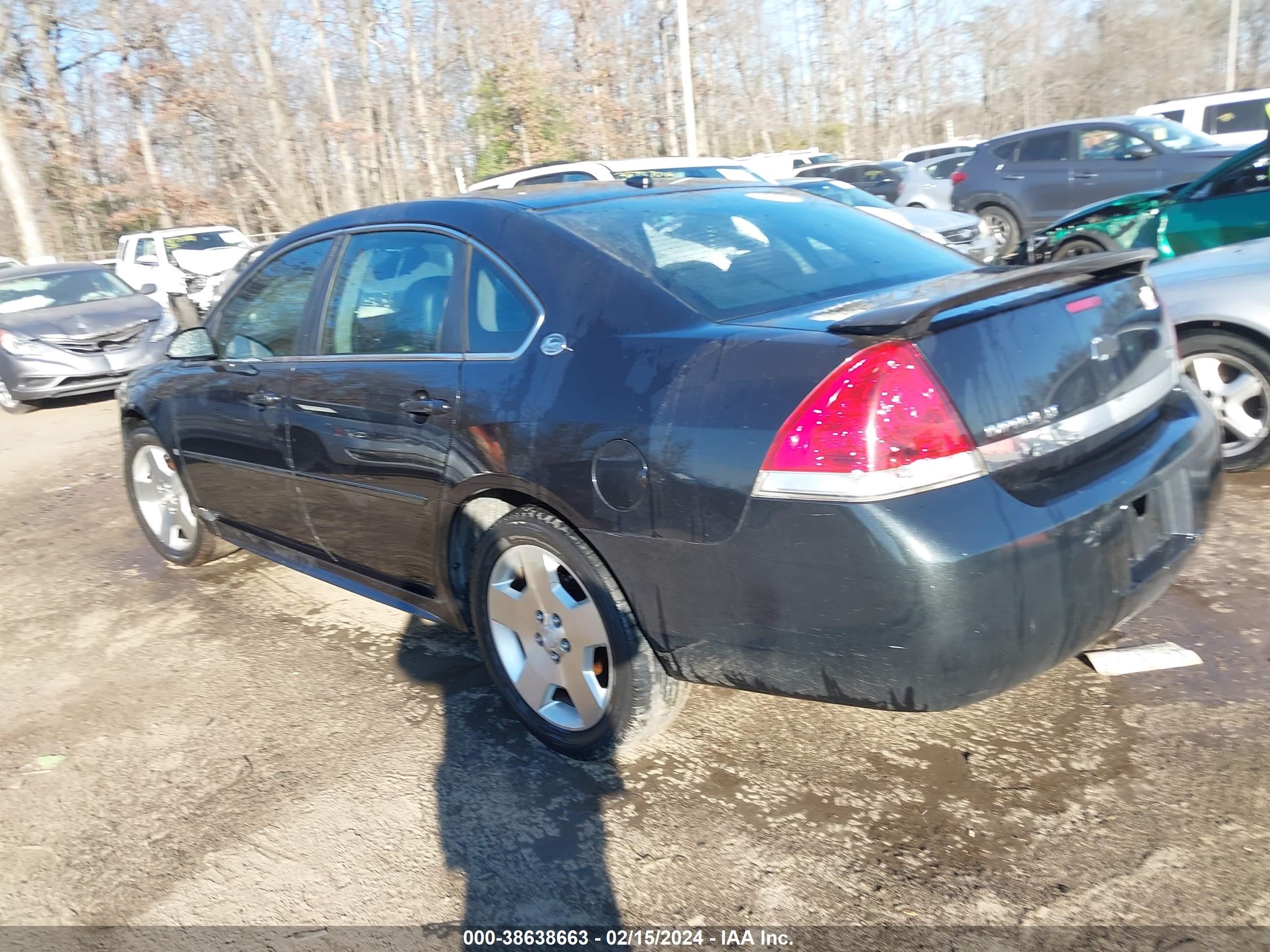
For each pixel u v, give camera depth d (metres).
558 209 3.30
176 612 4.65
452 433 3.11
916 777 2.89
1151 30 41.56
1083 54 42.28
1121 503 2.53
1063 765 2.87
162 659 4.16
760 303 2.87
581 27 29.38
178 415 4.57
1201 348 4.77
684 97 20.17
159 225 32.91
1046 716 3.11
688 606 2.63
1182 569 2.81
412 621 4.27
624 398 2.68
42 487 7.29
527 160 27.75
